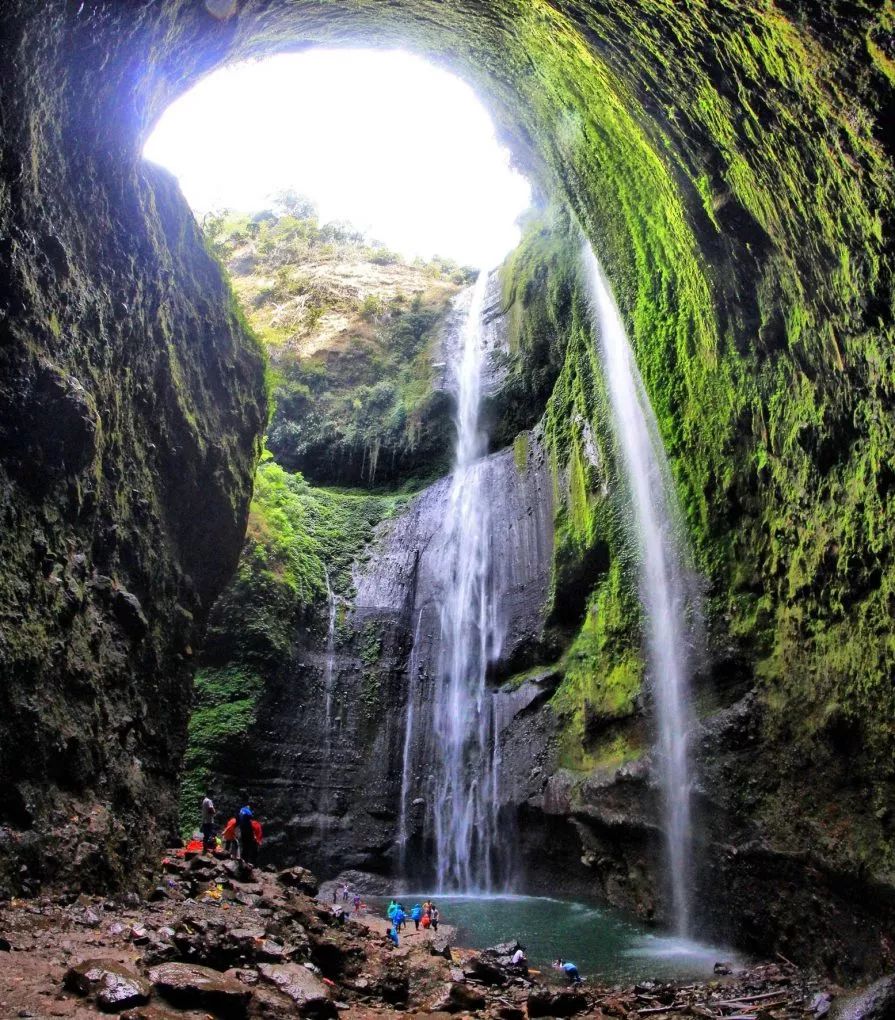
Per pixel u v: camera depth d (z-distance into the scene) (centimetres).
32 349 727
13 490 688
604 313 1962
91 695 789
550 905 1564
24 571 692
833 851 928
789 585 1106
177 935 589
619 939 1257
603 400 1905
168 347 1067
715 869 1194
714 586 1334
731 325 1191
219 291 1301
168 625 1054
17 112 686
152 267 1028
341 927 922
